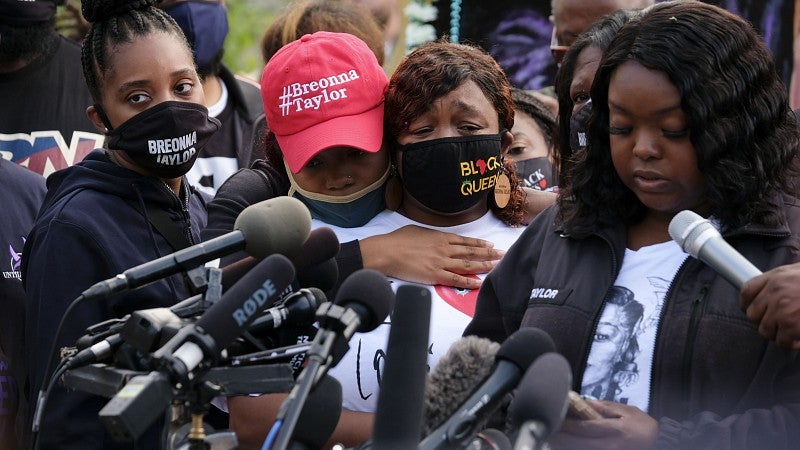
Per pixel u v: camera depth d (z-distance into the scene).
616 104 3.47
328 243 3.40
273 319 3.12
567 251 3.72
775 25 6.87
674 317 3.42
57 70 6.30
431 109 4.14
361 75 4.30
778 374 3.35
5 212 5.28
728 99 3.39
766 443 3.19
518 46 7.10
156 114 4.35
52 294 4.18
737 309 3.35
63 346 4.11
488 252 4.30
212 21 6.28
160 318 2.88
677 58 3.38
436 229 4.36
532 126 6.24
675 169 3.42
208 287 3.09
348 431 4.01
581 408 3.22
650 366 3.41
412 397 2.54
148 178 4.45
